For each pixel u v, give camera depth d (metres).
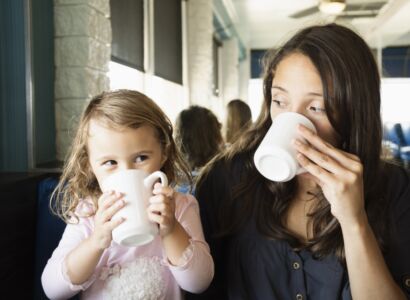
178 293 0.87
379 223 0.86
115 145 0.76
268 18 7.18
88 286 0.80
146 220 0.67
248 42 9.68
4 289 0.94
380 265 0.71
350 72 0.75
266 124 0.95
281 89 0.77
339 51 0.75
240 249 0.90
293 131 0.68
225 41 8.32
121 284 0.82
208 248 0.87
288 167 0.67
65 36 1.53
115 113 0.77
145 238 0.69
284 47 0.81
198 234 0.88
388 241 0.86
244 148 1.00
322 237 0.83
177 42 4.15
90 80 1.56
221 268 0.97
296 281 0.84
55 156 1.55
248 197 0.93
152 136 0.81
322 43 0.75
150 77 3.09
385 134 0.99
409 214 0.88
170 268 0.79
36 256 1.05
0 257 0.92
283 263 0.85
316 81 0.74
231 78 8.35
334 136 0.79
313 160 0.66
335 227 0.82
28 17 1.18
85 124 0.81
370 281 0.70
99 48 1.66
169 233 0.76
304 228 0.90
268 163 0.69
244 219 0.92
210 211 0.99
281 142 0.67
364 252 0.69
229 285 0.90
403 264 0.85
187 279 0.78
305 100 0.75
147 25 3.00
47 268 0.81
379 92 0.82
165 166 0.93
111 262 0.86
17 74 1.20
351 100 0.76
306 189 0.89
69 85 1.54
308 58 0.74
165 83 3.64
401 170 0.97
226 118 3.46
